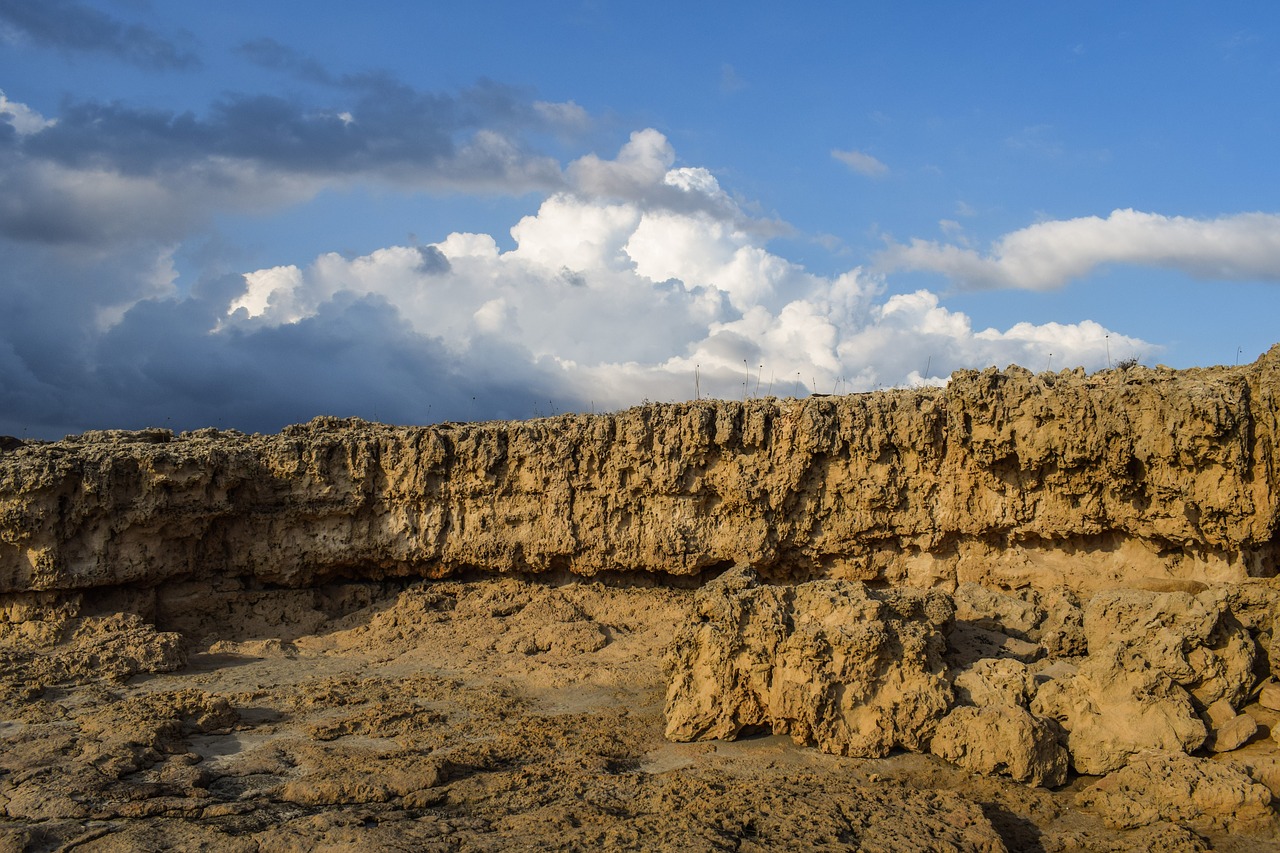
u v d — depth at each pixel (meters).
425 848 15.44
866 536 30.53
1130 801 17.94
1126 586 27.50
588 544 32.28
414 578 33.94
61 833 16.23
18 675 24.06
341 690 24.53
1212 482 24.86
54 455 29.45
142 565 29.69
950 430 29.06
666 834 15.55
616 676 25.70
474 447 32.47
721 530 31.56
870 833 15.77
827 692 20.44
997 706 20.17
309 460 32.12
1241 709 21.06
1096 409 26.39
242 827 16.69
